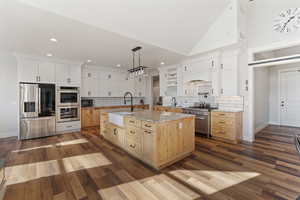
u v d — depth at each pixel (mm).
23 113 3914
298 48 4875
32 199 1661
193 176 2117
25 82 3959
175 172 2230
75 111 4832
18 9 2016
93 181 2008
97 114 5590
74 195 1727
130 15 2590
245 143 3572
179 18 2984
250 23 3738
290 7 3162
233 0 3133
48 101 4289
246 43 3781
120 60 4770
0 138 4059
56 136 4246
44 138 4055
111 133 3570
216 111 3900
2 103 4125
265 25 3498
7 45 3338
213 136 4000
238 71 3885
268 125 5586
